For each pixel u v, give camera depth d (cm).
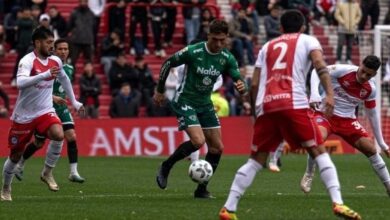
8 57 6488
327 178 2402
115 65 6097
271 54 2447
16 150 2955
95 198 3059
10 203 2864
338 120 3092
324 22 7206
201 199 3017
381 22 7500
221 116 5744
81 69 6538
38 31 2917
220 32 2969
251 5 6981
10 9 6575
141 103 6150
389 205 2869
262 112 2427
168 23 6719
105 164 4841
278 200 2994
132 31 6631
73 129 3675
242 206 2794
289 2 6919
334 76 3070
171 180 3891
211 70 3008
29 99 2927
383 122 6294
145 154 5666
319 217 2547
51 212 2620
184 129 3033
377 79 5916
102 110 6384
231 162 5041
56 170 4391
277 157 4453
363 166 4841
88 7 6278
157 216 2538
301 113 2398
